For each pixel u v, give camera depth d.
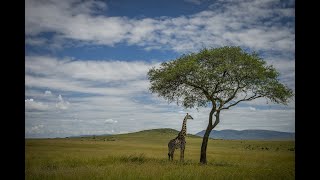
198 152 48.03
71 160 23.69
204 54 26.69
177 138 26.27
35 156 27.81
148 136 196.25
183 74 26.28
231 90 26.22
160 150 52.06
